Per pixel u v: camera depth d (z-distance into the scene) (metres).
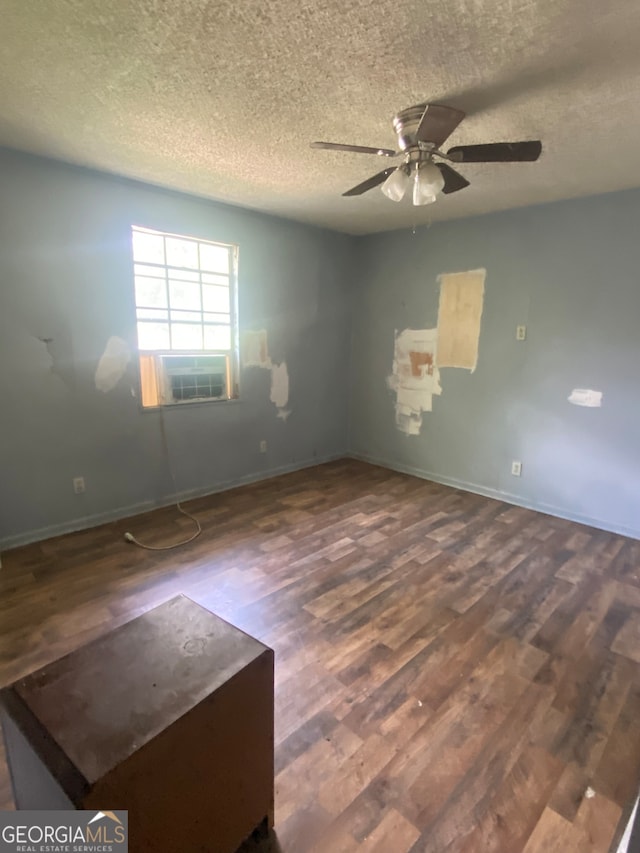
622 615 2.35
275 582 2.59
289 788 1.44
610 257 3.18
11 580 2.55
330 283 4.61
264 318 4.09
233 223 3.69
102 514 3.30
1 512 2.85
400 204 3.53
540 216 3.46
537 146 1.81
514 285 3.67
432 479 4.46
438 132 1.84
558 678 1.92
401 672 1.93
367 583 2.60
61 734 0.93
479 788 1.45
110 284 3.09
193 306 3.65
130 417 3.34
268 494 3.97
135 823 0.93
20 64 1.69
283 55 1.62
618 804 1.40
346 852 1.27
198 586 2.54
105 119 2.15
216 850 1.16
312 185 3.11
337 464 4.93
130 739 0.92
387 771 1.50
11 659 1.96
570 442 3.53
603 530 3.38
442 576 2.69
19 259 2.70
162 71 1.74
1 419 2.77
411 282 4.36
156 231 3.28
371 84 1.81
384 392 4.77
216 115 2.10
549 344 3.54
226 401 3.93
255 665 1.14
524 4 1.34
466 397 4.10
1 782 1.42
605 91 1.85
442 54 1.61
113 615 2.26
